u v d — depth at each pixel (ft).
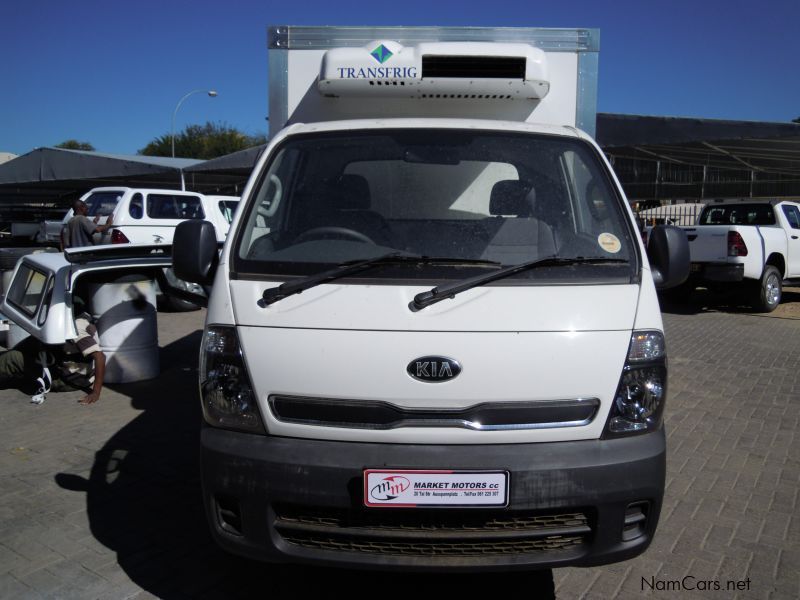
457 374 8.37
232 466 8.54
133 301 22.50
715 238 38.78
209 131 196.03
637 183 69.67
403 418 8.46
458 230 10.16
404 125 11.46
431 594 10.71
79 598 10.47
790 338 32.22
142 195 41.50
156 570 11.30
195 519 13.14
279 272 9.45
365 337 8.52
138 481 14.84
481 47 12.41
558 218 10.30
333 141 11.28
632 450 8.49
